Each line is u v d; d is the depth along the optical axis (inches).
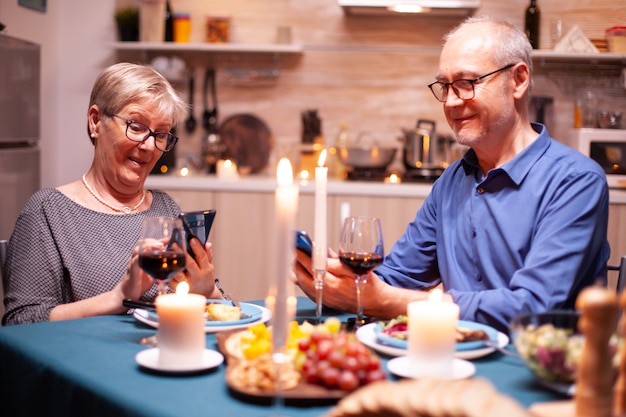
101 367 50.4
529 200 71.4
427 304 48.8
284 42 166.6
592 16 163.9
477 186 74.9
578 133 149.3
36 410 53.0
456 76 73.2
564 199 68.8
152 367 48.7
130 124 78.1
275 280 42.0
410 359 48.7
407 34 168.7
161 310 49.5
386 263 83.9
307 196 150.3
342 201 149.7
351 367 43.9
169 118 80.4
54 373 50.7
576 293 70.6
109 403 45.0
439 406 34.7
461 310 64.0
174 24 167.3
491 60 72.4
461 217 77.0
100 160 80.4
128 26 167.9
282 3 170.6
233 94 173.3
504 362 53.0
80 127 172.7
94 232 77.6
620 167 147.9
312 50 170.9
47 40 165.9
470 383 37.2
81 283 75.0
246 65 172.7
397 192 148.6
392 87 170.1
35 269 73.9
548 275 64.6
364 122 171.0
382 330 56.8
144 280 66.7
